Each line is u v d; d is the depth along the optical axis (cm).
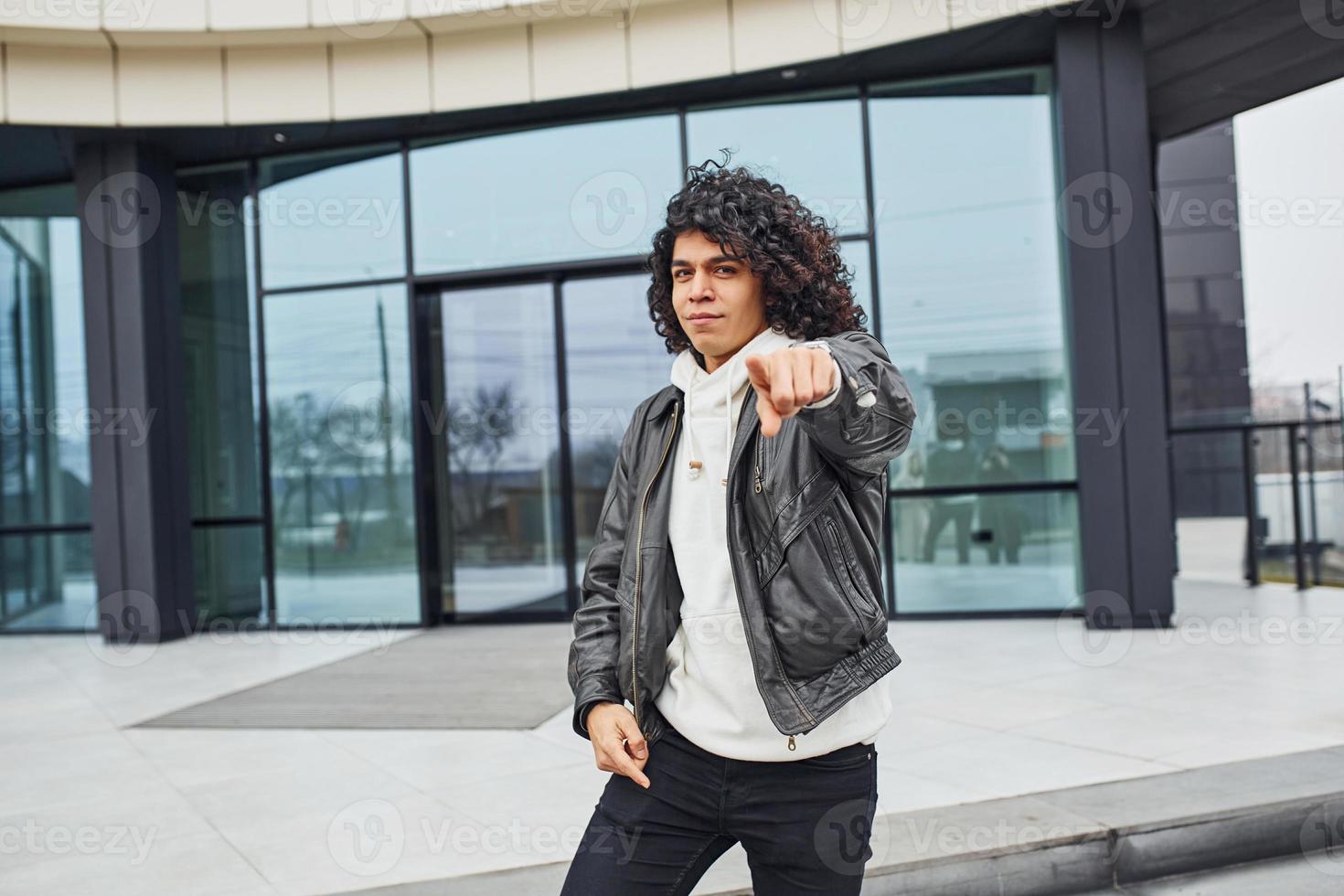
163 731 474
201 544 816
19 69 703
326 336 801
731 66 670
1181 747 365
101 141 754
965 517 713
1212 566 1015
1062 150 631
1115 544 630
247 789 371
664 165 754
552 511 789
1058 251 701
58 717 514
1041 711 431
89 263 761
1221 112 785
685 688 139
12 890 279
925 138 719
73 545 838
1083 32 621
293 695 544
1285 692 449
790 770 133
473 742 428
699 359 149
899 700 463
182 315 818
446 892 260
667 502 143
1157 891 276
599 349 782
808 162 732
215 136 754
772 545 130
